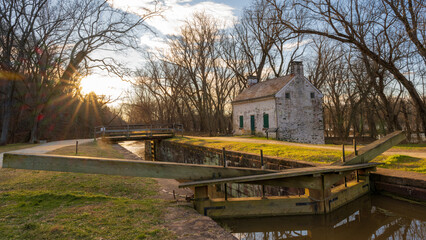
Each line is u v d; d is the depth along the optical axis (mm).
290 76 25094
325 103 39469
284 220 6281
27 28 23828
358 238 5711
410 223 6164
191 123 52812
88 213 4668
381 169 8430
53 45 25609
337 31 17188
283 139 23469
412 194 6789
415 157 9414
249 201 6180
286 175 5938
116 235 3754
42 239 3566
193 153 18344
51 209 4879
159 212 4891
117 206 5133
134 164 5453
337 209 6789
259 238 5777
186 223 4340
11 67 23578
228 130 51000
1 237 3580
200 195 5777
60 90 28422
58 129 31609
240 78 40344
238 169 6203
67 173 8633
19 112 27953
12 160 5078
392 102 34188
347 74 32250
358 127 41406
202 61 38938
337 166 7059
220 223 5938
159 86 43000
